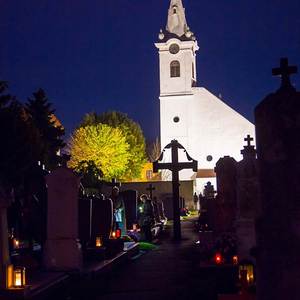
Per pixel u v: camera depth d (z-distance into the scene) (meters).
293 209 5.03
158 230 27.34
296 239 5.00
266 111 5.18
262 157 5.22
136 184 53.62
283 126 5.10
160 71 65.62
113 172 66.44
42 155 35.53
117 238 16.73
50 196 12.96
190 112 64.94
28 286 9.54
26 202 16.45
